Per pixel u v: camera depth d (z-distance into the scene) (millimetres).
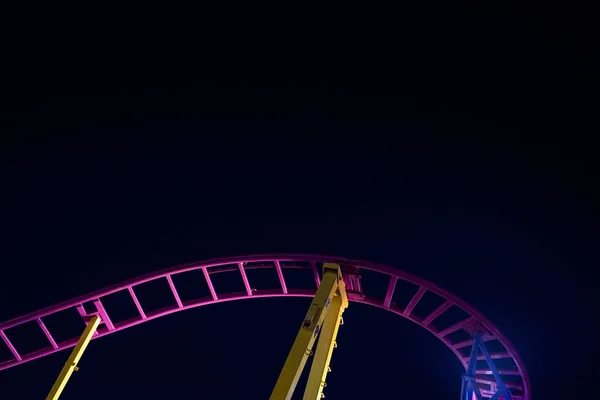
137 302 21047
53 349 21828
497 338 18391
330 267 15742
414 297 18766
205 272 20609
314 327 13219
